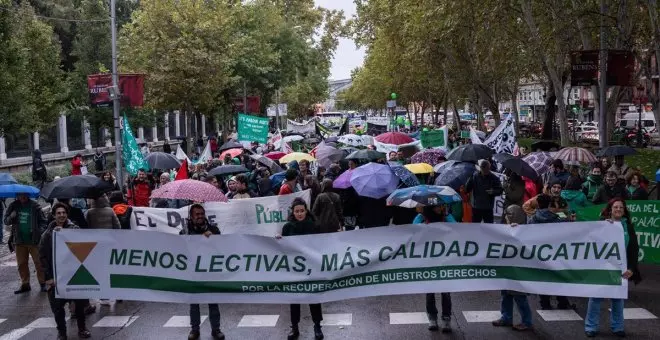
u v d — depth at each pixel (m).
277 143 27.23
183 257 9.26
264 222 13.61
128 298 9.26
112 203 12.91
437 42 33.69
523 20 27.27
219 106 44.41
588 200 14.46
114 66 24.25
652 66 42.91
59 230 9.22
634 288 11.93
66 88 34.25
